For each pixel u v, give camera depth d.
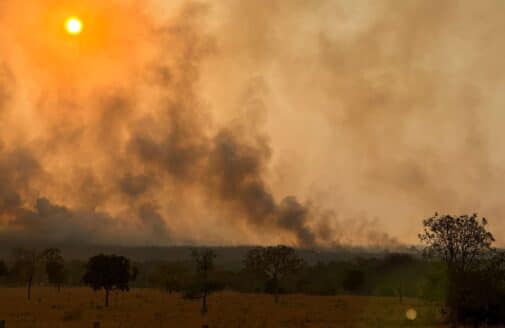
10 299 129.00
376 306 110.25
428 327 70.88
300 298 141.50
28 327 68.56
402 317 85.06
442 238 79.38
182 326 71.50
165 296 146.12
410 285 139.25
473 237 77.75
